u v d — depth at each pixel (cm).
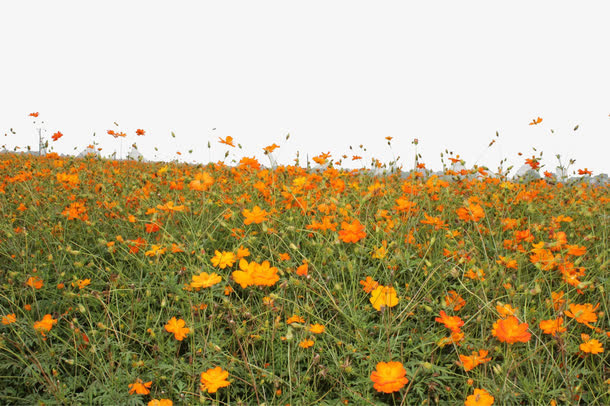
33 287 250
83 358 228
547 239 329
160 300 265
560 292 245
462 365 192
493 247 311
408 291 258
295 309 228
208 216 360
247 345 216
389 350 199
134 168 520
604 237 295
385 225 288
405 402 197
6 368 226
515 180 407
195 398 197
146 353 232
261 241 327
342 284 260
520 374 206
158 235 318
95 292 228
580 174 485
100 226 358
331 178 385
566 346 213
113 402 198
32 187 413
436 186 367
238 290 282
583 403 202
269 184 382
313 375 215
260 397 206
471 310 254
